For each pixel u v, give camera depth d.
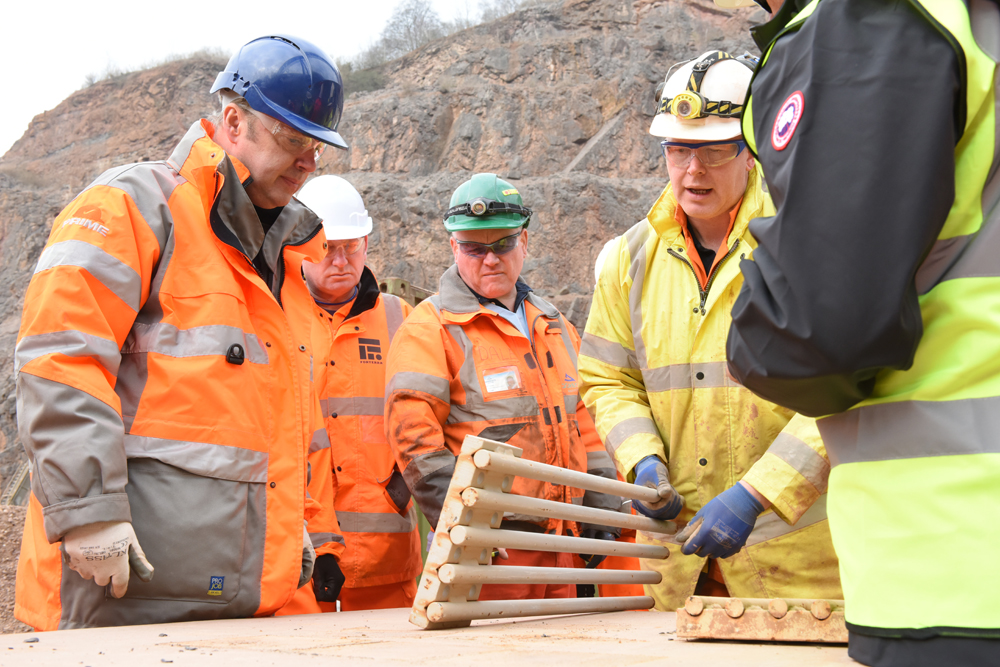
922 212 0.99
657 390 2.68
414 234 25.69
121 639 1.60
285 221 2.77
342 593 3.97
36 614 2.23
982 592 0.97
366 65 38.09
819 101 1.06
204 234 2.46
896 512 1.06
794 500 2.08
